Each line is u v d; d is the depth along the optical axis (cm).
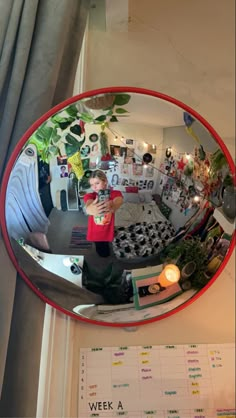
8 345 75
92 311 84
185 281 86
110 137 84
